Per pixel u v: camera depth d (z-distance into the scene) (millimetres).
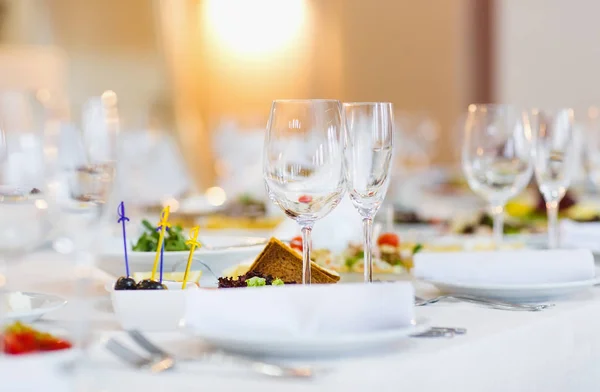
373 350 993
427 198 3746
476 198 3646
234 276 1419
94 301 1383
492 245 2025
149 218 2475
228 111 8562
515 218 2816
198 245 1256
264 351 962
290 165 1193
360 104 1249
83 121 2535
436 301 1358
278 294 1012
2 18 7562
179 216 2611
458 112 7656
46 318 1216
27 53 7398
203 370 905
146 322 1140
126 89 7992
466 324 1167
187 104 8406
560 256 1438
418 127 5535
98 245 1691
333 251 1827
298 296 1013
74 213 1737
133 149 3785
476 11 7531
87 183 1729
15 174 2217
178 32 8336
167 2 8195
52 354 885
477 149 1979
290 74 8438
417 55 7840
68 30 7766
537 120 1938
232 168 4258
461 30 7605
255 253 1549
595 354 1366
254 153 4242
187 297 1030
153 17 8086
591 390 1361
